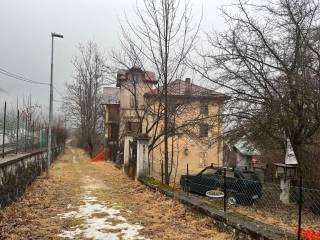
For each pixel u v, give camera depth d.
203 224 9.48
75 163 38.06
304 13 14.77
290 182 14.84
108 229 8.93
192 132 18.39
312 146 15.93
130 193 15.29
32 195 13.99
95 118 52.00
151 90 20.47
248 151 18.31
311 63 14.52
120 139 34.69
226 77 16.39
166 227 9.19
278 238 7.10
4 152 17.00
